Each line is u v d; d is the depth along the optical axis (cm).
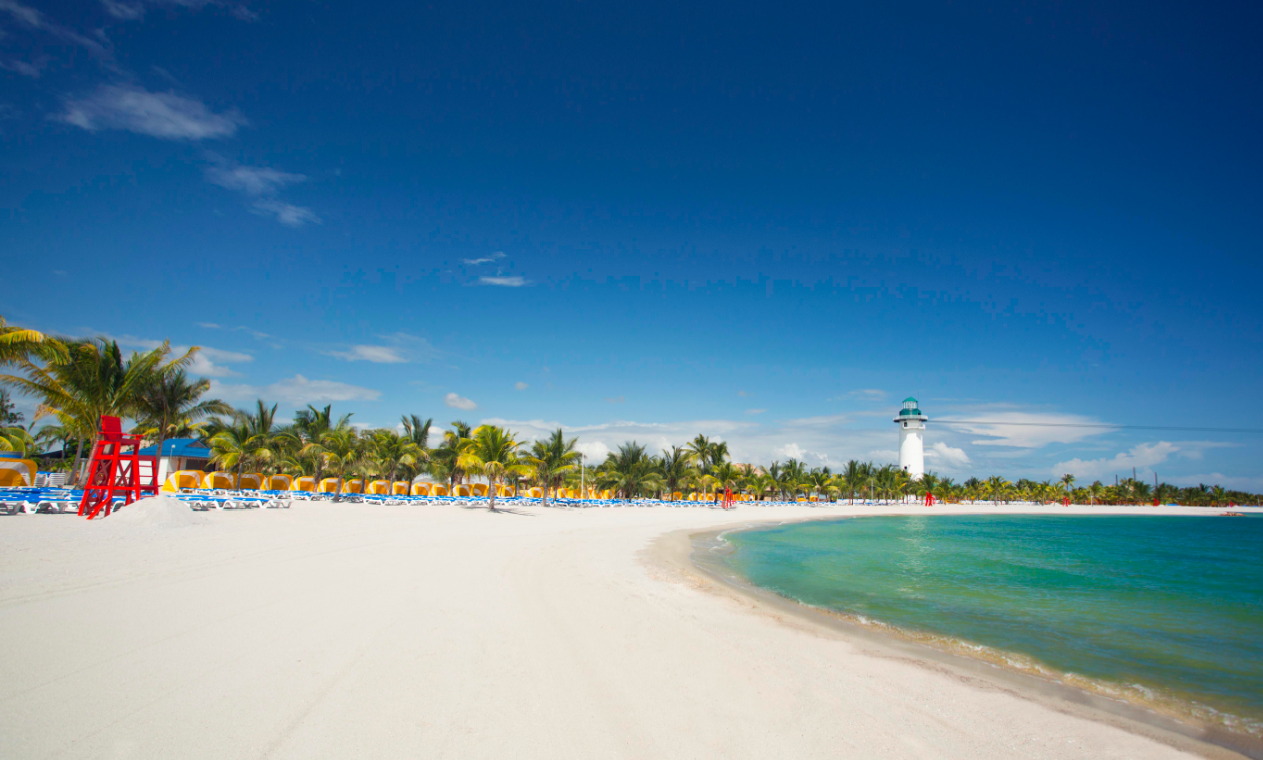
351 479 4678
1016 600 1572
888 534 4334
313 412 4625
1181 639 1173
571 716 542
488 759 444
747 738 530
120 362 2627
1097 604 1558
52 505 2061
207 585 939
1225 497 14575
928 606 1430
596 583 1314
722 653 806
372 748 447
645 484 6256
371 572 1162
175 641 659
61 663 574
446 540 1870
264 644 669
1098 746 601
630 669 697
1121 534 5194
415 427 5134
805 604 1357
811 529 4594
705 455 7056
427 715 515
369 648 681
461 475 5191
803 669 768
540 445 4631
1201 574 2314
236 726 467
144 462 3186
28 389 2408
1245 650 1088
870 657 873
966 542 3725
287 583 995
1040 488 14138
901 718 623
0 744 416
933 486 12100
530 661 687
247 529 1836
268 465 4484
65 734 438
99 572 981
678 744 504
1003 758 545
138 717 473
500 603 973
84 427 2598
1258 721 716
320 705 519
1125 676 895
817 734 555
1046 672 891
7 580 876
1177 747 617
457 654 687
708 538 3256
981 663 912
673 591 1330
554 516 3688
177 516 1808
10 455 2925
